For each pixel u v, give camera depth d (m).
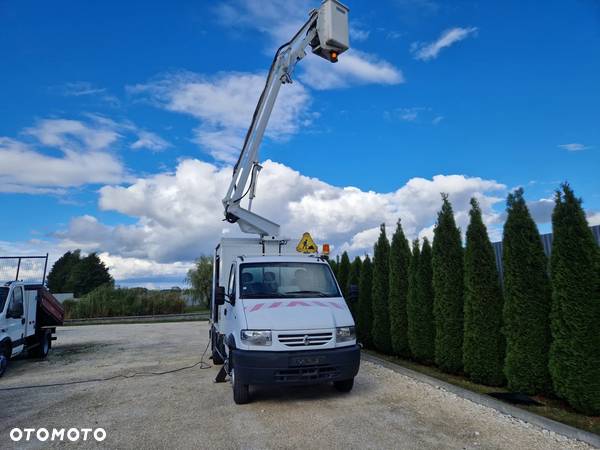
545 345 5.86
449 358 7.64
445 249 7.96
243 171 9.72
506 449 4.33
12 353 9.59
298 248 9.31
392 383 7.16
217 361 9.63
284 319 5.96
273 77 9.46
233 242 9.08
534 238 6.18
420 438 4.66
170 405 6.28
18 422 5.67
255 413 5.68
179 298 29.38
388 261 10.47
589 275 5.21
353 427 5.04
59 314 12.37
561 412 5.34
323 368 5.78
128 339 15.88
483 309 6.92
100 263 66.25
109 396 6.98
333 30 7.77
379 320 10.26
